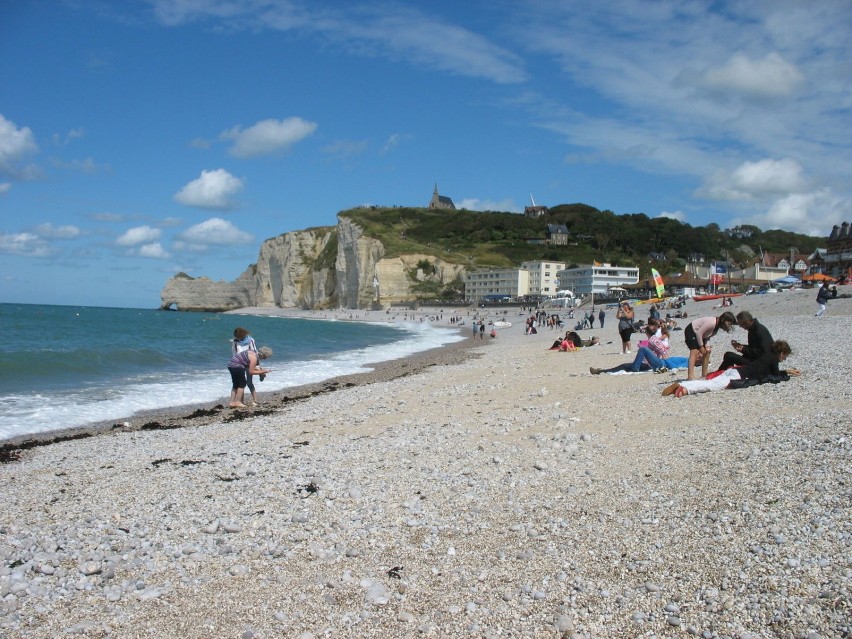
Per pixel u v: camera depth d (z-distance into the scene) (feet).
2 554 20.95
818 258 339.16
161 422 50.80
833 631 13.04
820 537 16.70
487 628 15.16
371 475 28.66
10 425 49.47
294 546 21.04
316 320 415.85
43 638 15.92
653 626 14.37
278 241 599.57
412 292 485.56
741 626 13.79
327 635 15.47
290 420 47.21
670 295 325.01
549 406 42.06
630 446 29.01
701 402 36.42
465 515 22.57
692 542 17.88
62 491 28.84
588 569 17.40
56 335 170.50
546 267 481.46
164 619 16.69
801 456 23.08
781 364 47.34
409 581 17.95
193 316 474.90
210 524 23.22
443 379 67.97
